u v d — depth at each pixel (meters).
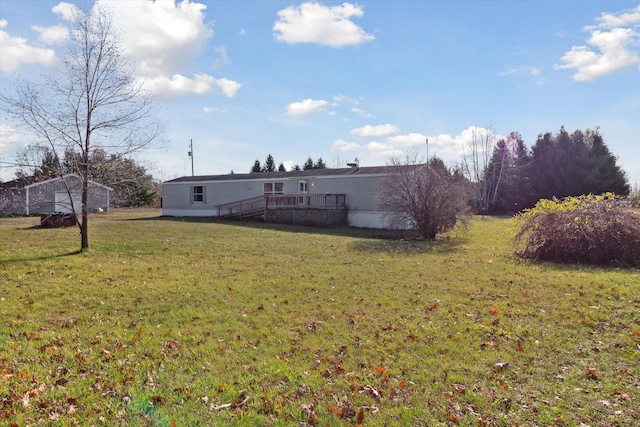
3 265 8.53
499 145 40.12
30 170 10.51
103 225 19.14
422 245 13.84
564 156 35.94
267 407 3.34
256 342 4.81
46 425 3.01
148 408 3.29
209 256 10.80
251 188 26.11
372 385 3.78
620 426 3.06
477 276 8.51
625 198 11.04
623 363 4.16
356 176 22.33
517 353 4.49
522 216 12.24
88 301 6.40
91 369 4.00
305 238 15.27
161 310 6.03
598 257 10.20
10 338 4.76
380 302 6.53
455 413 3.30
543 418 3.19
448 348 4.64
